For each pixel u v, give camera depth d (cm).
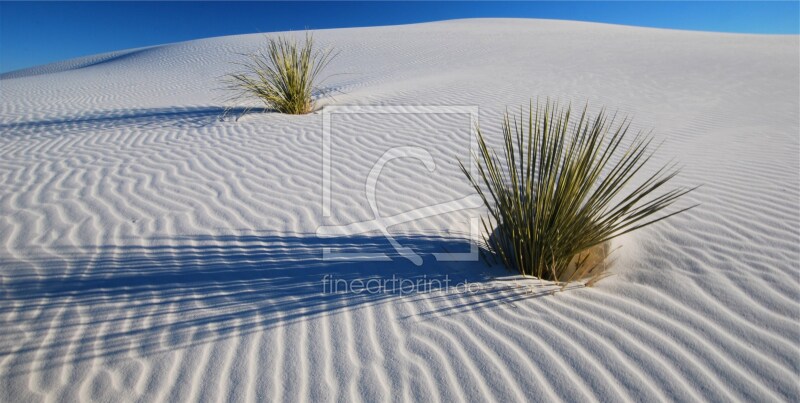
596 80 999
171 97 1119
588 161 304
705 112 736
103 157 566
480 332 248
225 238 365
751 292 263
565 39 1964
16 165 538
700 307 255
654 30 2677
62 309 274
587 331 243
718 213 362
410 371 220
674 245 322
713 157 513
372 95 905
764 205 371
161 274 313
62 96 1226
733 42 1747
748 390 199
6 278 304
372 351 236
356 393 207
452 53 1753
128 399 207
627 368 215
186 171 513
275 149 590
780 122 655
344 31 2738
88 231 371
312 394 207
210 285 301
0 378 219
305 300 285
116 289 295
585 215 308
